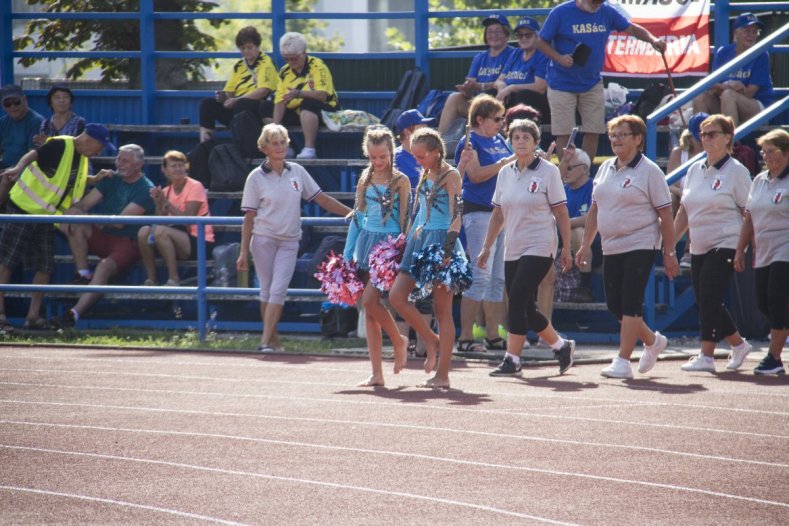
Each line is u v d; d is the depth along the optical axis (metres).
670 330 31.20
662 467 14.94
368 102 39.81
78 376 23.89
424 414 18.94
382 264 21.81
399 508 13.02
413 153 21.80
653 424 17.81
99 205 34.81
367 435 17.16
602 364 25.86
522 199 23.28
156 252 34.31
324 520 12.56
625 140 23.03
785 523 12.38
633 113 34.69
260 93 36.97
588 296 30.12
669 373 24.09
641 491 13.73
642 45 36.94
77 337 31.22
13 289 32.00
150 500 13.55
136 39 48.00
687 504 13.15
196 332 32.38
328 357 27.36
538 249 23.38
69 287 31.78
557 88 32.97
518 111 29.28
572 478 14.38
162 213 33.38
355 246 23.08
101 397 21.11
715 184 23.86
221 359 26.88
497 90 34.44
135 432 17.64
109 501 13.53
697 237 24.08
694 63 36.62
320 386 22.48
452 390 21.80
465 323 28.00
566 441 16.58
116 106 40.94
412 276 21.80
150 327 33.69
